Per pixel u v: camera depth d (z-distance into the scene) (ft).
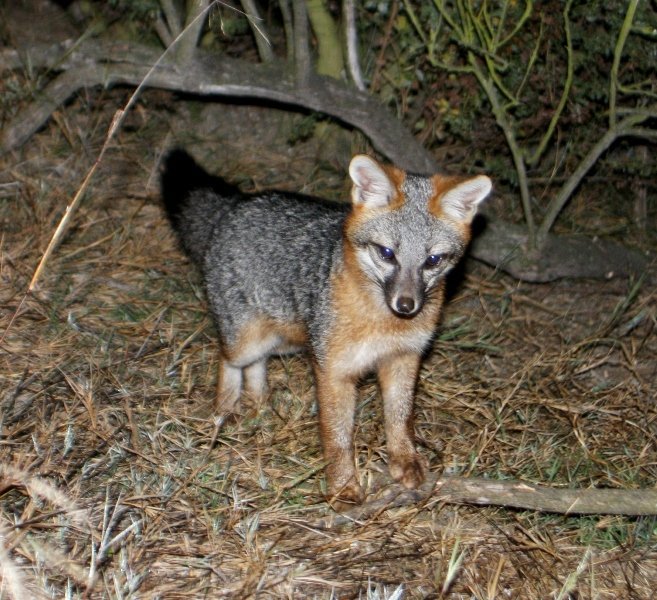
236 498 3.31
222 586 3.02
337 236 3.74
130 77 4.86
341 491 3.51
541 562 3.32
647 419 4.14
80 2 6.37
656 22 4.52
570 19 4.73
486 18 4.43
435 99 5.17
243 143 5.93
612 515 3.55
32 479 3.10
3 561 2.73
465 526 3.45
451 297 4.94
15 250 4.68
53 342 4.13
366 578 3.12
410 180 3.65
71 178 5.34
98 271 4.69
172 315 4.45
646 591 3.27
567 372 4.42
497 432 3.94
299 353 4.34
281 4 4.86
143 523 3.19
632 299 5.07
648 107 5.01
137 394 3.86
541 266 4.95
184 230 4.39
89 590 2.85
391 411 3.72
